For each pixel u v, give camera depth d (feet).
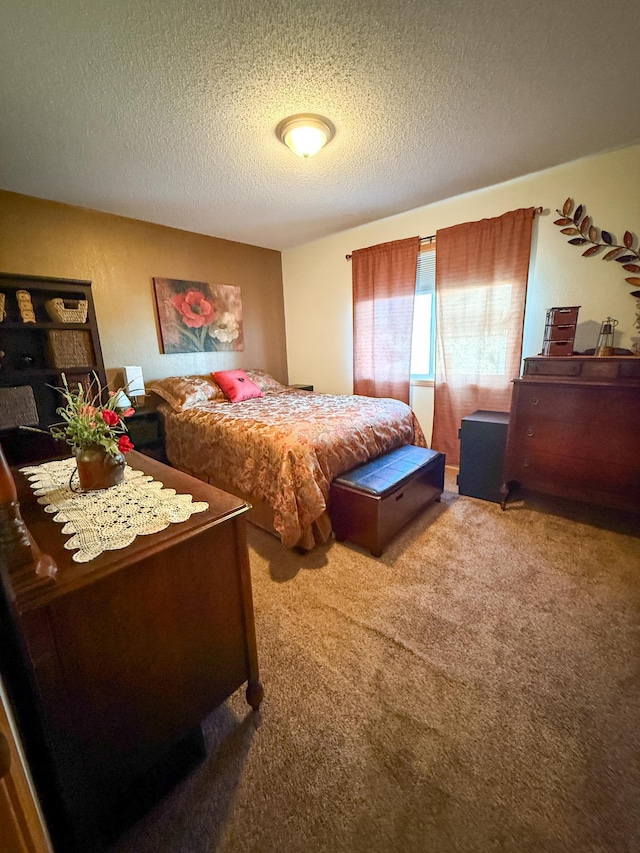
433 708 3.98
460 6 4.21
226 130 6.43
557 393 7.14
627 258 7.89
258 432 7.47
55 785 2.61
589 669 4.38
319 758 3.52
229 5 4.04
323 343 14.05
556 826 2.96
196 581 3.21
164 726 3.14
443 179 8.73
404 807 3.12
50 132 6.30
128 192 8.86
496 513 8.30
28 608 2.21
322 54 4.81
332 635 5.00
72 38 4.35
